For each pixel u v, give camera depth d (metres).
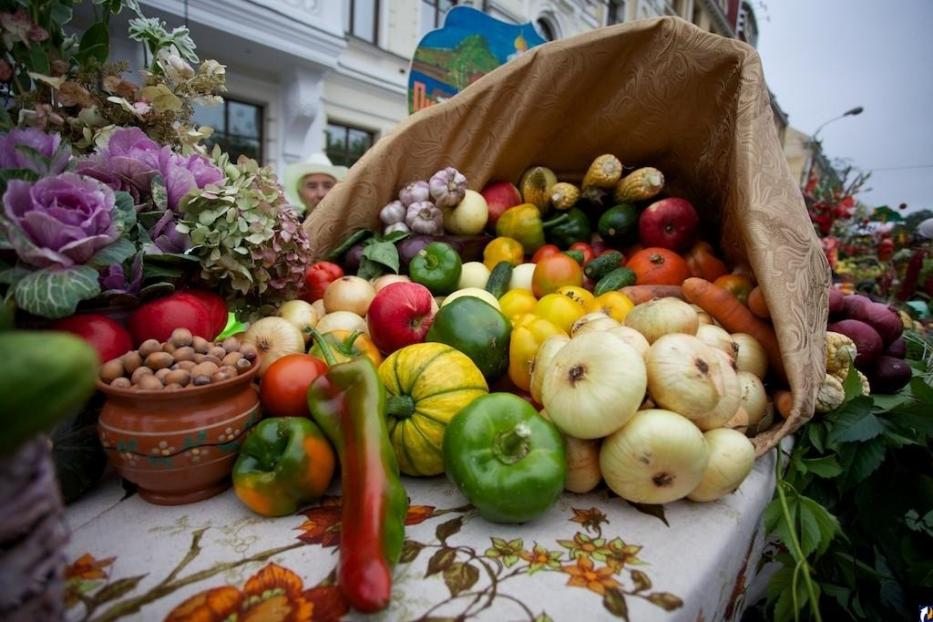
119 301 0.81
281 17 4.53
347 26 5.89
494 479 0.67
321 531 0.68
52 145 0.81
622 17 10.07
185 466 0.69
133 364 0.70
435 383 0.82
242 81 5.06
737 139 1.06
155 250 0.86
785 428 0.88
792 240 0.98
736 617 0.87
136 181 0.89
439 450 0.79
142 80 1.04
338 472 0.84
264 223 0.94
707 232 1.52
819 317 0.98
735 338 1.04
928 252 3.64
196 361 0.73
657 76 1.27
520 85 1.38
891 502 1.02
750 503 0.79
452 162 1.53
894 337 1.27
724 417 0.77
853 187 3.94
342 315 1.13
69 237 0.72
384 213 1.52
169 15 3.88
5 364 0.29
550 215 1.64
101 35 1.00
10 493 0.35
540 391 0.86
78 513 0.71
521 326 0.99
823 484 1.07
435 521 0.72
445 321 0.99
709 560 0.64
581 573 0.61
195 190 0.88
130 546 0.64
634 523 0.72
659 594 0.58
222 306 0.95
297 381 0.81
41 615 0.39
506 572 0.61
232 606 0.55
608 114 1.40
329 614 0.54
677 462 0.68
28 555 0.37
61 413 0.30
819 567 1.04
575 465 0.75
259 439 0.72
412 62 2.54
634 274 1.33
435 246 1.35
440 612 0.54
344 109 5.99
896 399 1.17
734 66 1.15
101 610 0.54
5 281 0.69
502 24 2.81
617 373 0.70
